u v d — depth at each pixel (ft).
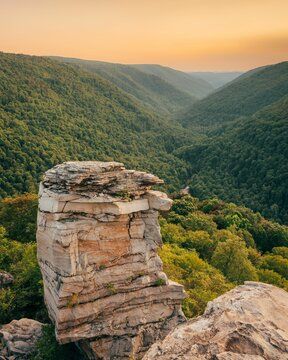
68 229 59.98
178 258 122.42
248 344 33.88
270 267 169.07
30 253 98.27
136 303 65.82
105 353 63.41
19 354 66.03
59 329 60.03
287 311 39.52
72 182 60.49
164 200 67.36
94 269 62.69
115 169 65.26
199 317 40.57
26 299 83.05
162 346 35.35
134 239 66.44
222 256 139.54
